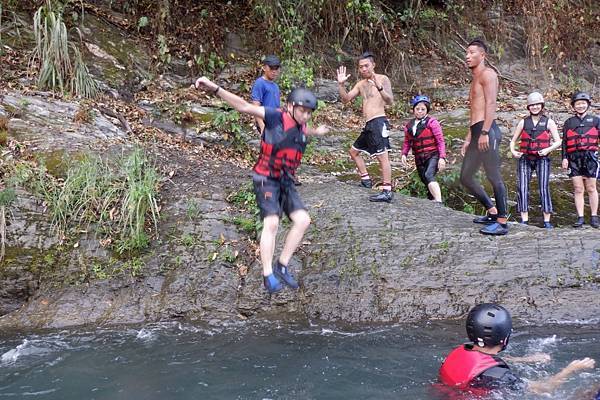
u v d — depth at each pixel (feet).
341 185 24.50
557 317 17.60
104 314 18.37
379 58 41.47
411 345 15.84
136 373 14.21
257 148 30.04
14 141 23.91
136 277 19.35
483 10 45.37
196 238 20.67
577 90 42.50
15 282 18.97
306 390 13.03
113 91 31.35
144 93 32.50
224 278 19.38
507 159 29.89
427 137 24.06
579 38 45.47
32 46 31.58
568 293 18.06
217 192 23.04
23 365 14.83
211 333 17.08
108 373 14.25
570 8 46.11
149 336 16.88
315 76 38.52
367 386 13.15
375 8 41.19
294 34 37.29
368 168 29.40
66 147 24.07
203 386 13.38
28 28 32.42
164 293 18.94
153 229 20.99
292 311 18.53
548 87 42.65
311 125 33.17
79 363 14.89
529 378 13.28
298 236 14.74
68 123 26.68
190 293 18.93
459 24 44.70
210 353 15.46
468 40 44.32
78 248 20.03
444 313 18.01
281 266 14.83
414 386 13.02
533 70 43.57
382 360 14.73
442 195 26.96
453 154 30.35
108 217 20.92
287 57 37.32
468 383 12.41
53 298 18.81
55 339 16.75
